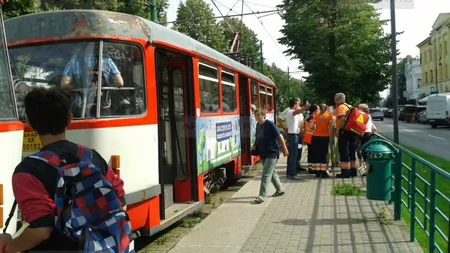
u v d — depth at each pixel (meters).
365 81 24.47
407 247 5.80
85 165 2.55
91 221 2.50
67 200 2.47
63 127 2.64
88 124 5.25
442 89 65.31
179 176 7.68
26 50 5.64
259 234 6.61
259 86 15.26
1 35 4.05
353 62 22.77
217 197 10.38
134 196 5.56
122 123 5.57
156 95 6.24
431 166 4.98
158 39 6.30
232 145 10.57
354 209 7.95
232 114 10.62
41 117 2.57
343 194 9.27
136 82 5.87
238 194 9.68
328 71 22.81
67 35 5.51
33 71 5.58
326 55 22.73
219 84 9.50
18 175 2.43
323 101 23.75
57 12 5.62
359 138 11.59
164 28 6.80
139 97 5.91
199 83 8.05
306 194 9.41
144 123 5.91
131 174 5.68
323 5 23.12
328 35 22.77
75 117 5.33
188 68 7.66
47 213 2.40
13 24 5.73
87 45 5.51
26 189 2.40
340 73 22.50
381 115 60.25
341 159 11.38
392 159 7.18
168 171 7.57
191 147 7.67
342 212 7.75
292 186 10.41
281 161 15.62
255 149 9.09
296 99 11.51
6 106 3.92
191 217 8.41
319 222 7.15
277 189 9.34
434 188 5.04
